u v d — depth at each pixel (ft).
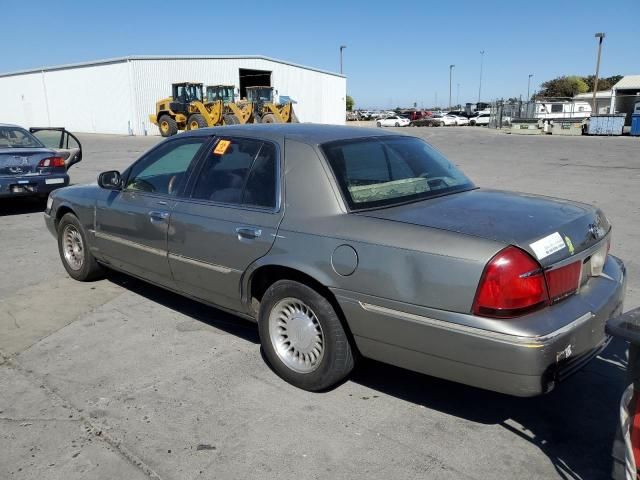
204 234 13.34
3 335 15.15
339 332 11.23
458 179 13.67
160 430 10.74
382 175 12.33
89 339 14.83
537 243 9.53
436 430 10.69
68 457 9.97
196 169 14.32
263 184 12.60
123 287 18.83
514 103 155.63
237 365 13.28
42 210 33.73
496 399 11.80
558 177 45.57
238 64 143.33
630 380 7.49
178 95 111.04
